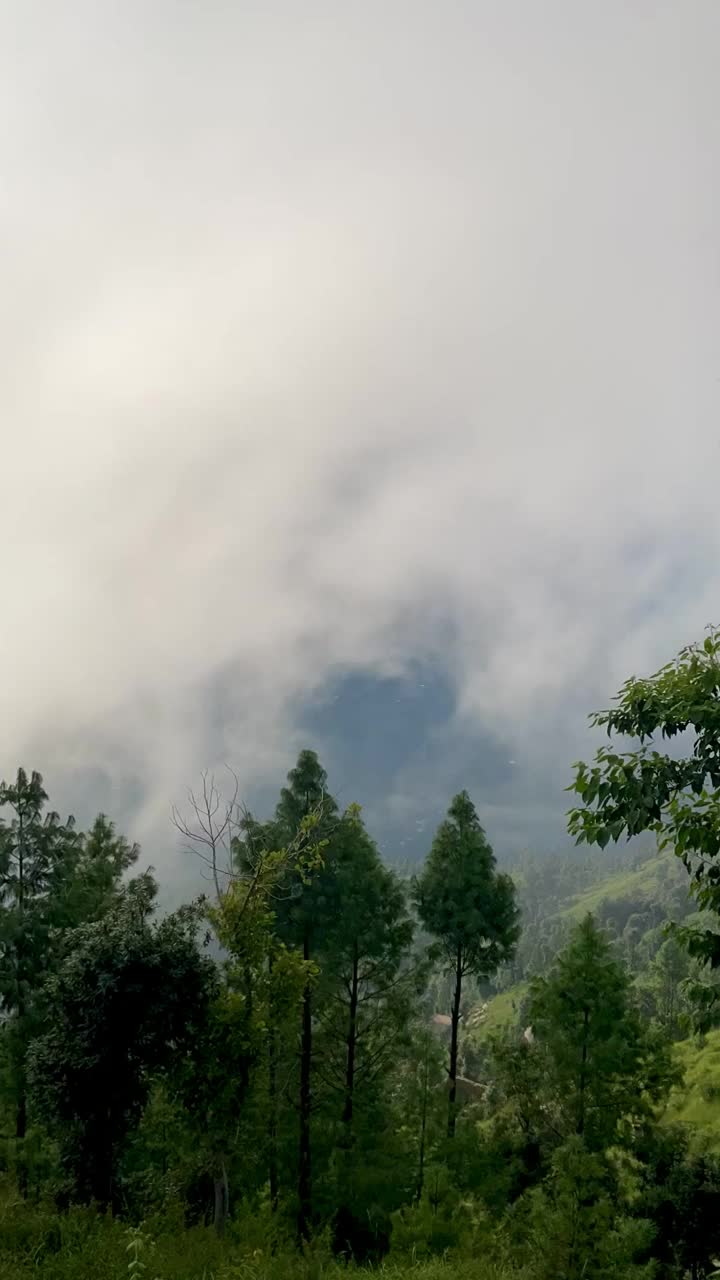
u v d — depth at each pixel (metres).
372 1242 23.58
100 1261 11.51
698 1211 20.58
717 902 8.58
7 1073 24.75
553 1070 20.41
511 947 29.17
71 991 18.56
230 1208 20.41
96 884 29.45
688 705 8.16
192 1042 17.08
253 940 16.75
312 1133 24.73
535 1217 16.67
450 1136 25.11
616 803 8.65
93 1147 19.39
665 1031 21.75
